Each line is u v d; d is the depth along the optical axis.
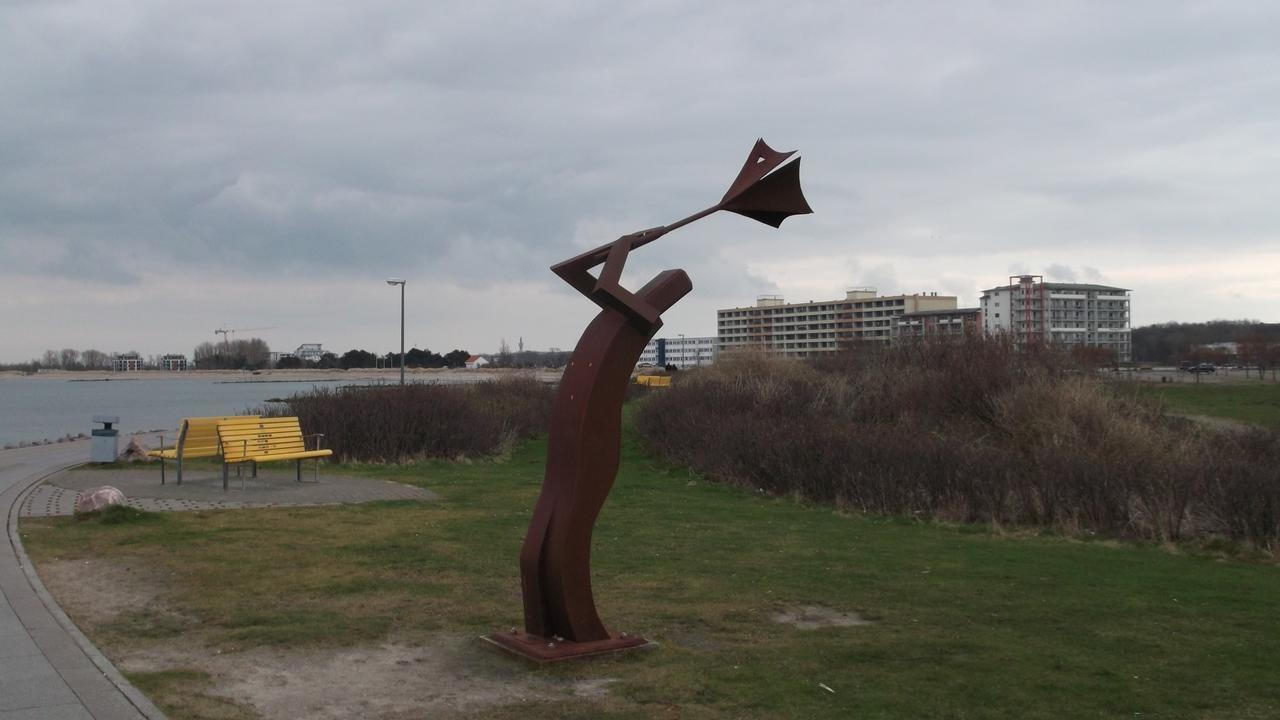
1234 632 7.06
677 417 20.61
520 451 21.64
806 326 106.12
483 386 29.70
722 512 13.02
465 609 7.30
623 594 8.04
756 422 17.61
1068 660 6.29
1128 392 20.95
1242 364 81.06
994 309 82.81
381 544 9.74
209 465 16.73
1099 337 88.44
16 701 4.93
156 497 12.55
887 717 5.20
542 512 6.31
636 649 6.31
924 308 97.56
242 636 6.48
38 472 15.17
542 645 6.17
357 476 15.76
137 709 4.86
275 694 5.39
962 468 13.07
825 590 8.28
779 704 5.36
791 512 13.22
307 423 18.14
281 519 11.05
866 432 16.27
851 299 101.44
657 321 6.30
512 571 8.65
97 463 16.33
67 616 6.72
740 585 8.43
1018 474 12.78
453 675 5.80
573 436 6.20
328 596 7.62
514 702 5.33
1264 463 13.73
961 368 20.97
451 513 11.88
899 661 6.23
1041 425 17.05
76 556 8.74
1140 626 7.20
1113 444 16.06
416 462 18.02
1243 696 5.63
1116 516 11.90
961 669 6.07
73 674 5.39
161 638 6.40
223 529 10.29
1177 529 11.38
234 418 13.84
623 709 5.25
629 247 6.31
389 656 6.14
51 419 43.31
